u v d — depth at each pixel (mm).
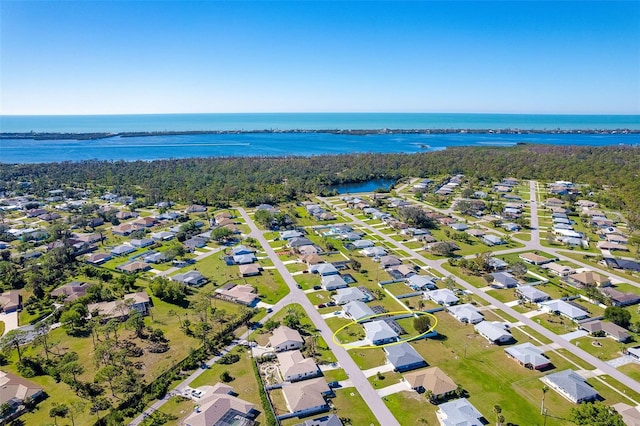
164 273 131125
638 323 93875
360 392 74438
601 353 86438
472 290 117812
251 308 105875
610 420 61438
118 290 114125
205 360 84188
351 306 104375
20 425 66000
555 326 97500
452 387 73500
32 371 79312
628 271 129125
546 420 67062
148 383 76062
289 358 81812
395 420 67500
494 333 91438
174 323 98750
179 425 65625
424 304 109750
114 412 66812
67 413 67688
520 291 113562
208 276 128125
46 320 98938
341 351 87625
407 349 85625
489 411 69500
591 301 110312
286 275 129000
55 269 128625
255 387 75500
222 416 65375
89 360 83375
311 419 66625
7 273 121312
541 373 79812
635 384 76188
